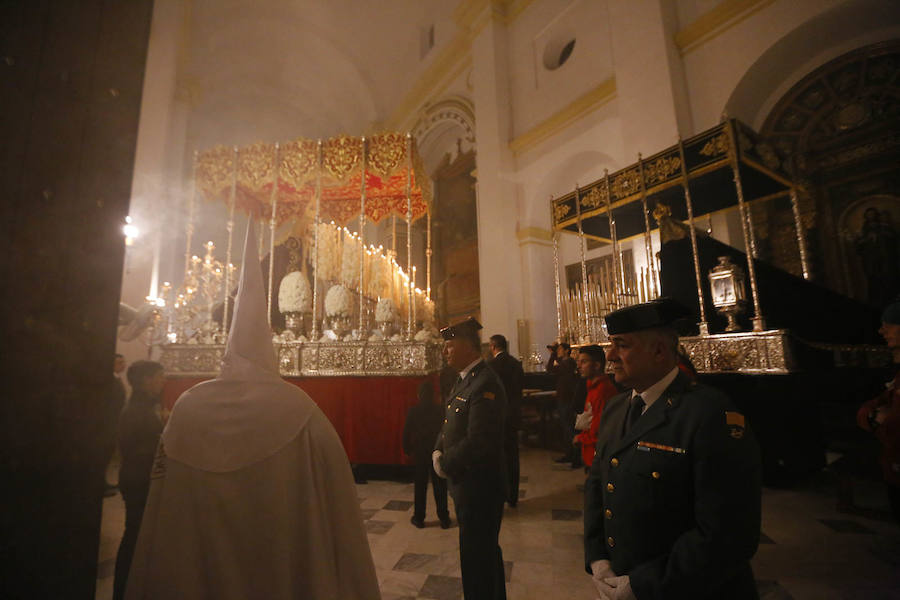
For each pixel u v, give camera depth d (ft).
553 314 37.04
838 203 23.04
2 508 2.15
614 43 29.43
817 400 17.22
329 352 18.48
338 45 54.13
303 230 24.66
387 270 23.41
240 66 53.42
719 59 25.36
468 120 45.11
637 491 4.17
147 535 3.64
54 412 2.38
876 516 12.07
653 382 4.64
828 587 8.60
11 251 2.27
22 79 2.40
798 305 19.15
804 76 24.31
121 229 2.81
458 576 9.50
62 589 2.35
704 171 18.17
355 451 17.40
